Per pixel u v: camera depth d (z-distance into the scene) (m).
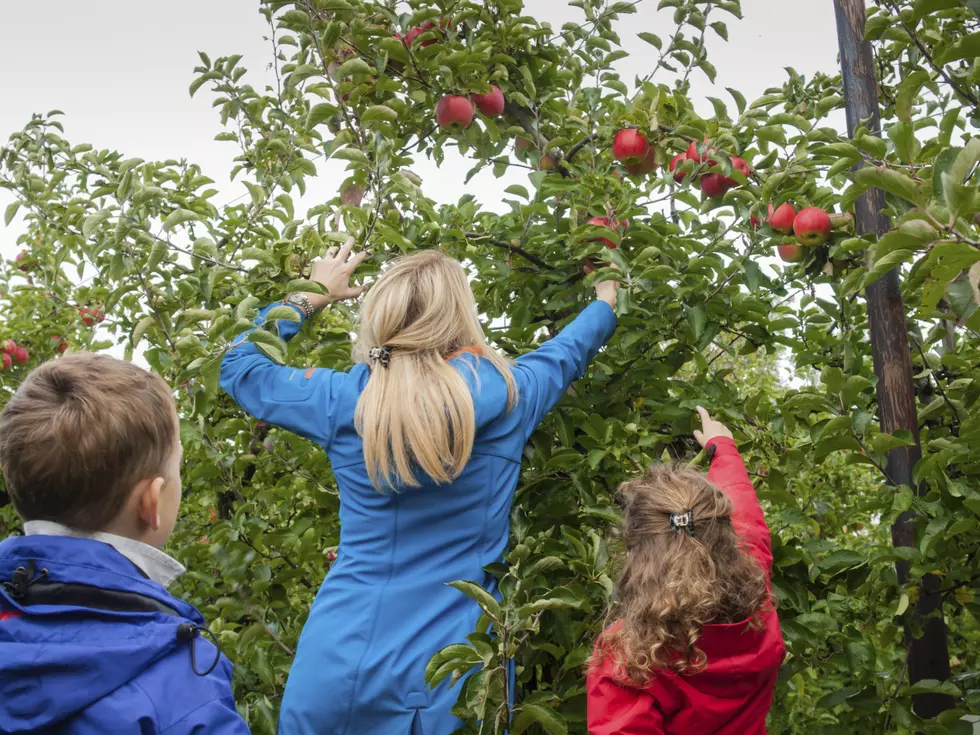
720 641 1.64
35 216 3.25
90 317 4.34
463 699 1.69
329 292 2.27
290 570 2.62
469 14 3.09
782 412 2.48
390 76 3.22
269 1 2.78
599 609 2.06
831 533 3.00
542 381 1.95
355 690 1.69
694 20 3.12
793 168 2.49
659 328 2.53
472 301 1.95
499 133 3.27
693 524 1.72
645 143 2.84
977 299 1.61
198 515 3.61
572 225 2.64
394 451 1.73
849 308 2.91
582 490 2.28
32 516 1.22
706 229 2.63
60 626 1.10
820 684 3.54
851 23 2.54
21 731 1.05
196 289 2.46
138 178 2.38
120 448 1.20
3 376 4.77
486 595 1.68
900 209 2.25
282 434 2.73
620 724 1.64
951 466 2.67
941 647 2.43
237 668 2.48
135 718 1.06
